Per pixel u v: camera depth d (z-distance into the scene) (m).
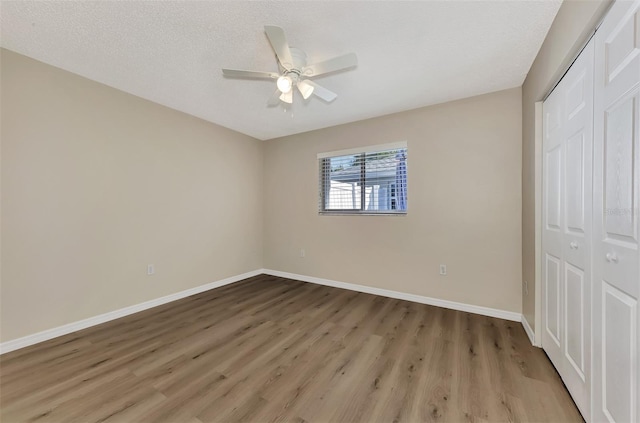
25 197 2.16
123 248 2.78
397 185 3.34
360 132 3.55
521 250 2.60
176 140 3.26
